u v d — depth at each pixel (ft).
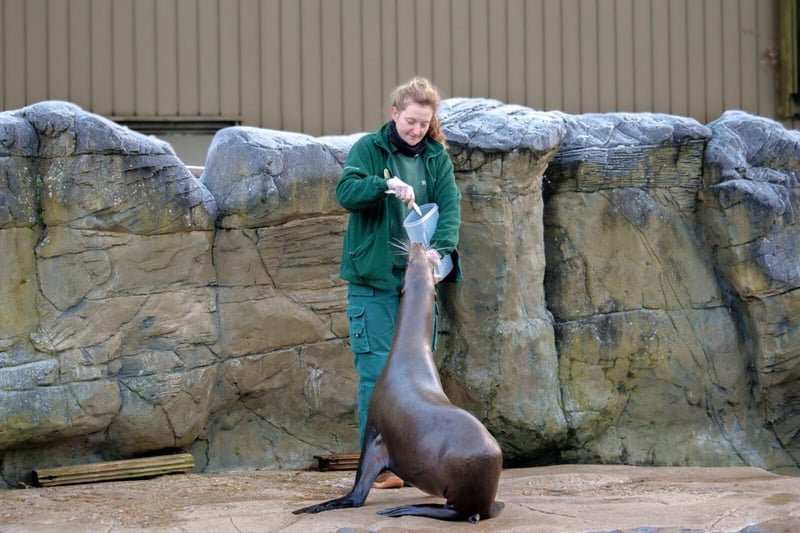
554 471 58.39
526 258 64.85
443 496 40.22
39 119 54.80
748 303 68.44
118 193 56.44
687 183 68.80
